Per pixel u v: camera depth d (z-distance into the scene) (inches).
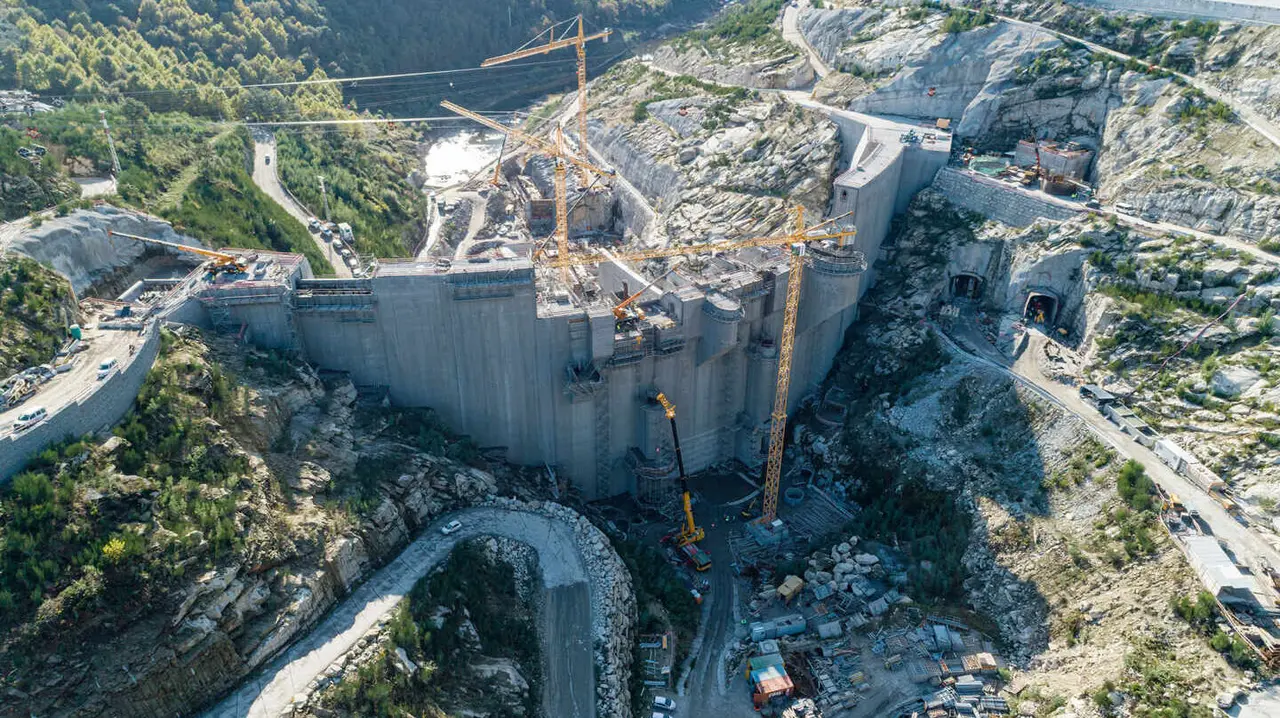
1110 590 4335.6
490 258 5319.9
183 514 3535.9
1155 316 5418.3
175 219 5871.1
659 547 5590.6
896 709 4244.6
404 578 4119.1
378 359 5162.4
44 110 7116.1
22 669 2965.1
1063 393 5482.3
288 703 3378.4
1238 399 4842.5
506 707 3821.4
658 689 4409.5
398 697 3587.6
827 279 6048.2
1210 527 4311.0
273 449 4237.2
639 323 5757.9
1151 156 6264.8
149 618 3243.1
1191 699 3678.6
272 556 3693.4
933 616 4722.0
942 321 6456.7
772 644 4623.5
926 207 7032.5
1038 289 6156.5
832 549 5324.8
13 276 4077.3
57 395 3629.4
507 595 4365.2
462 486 4783.5
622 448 6072.8
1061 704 3981.3
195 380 4094.5
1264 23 6481.3
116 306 4589.1
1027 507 5019.7
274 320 4808.1
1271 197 5442.9
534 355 5403.5
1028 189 6643.7
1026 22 7824.8
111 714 3083.2
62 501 3289.9
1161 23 7081.7
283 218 7047.2
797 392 6688.0
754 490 6225.4
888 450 5871.1
